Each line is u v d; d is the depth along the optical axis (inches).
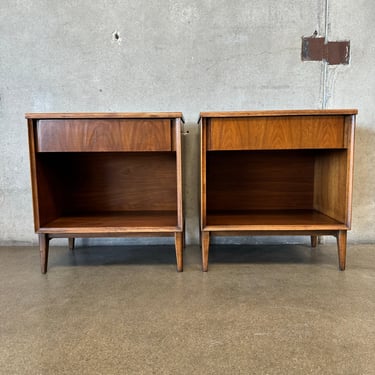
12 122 67.3
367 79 65.6
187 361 30.2
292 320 37.6
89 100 66.9
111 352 31.7
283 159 67.5
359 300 42.7
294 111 48.7
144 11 64.9
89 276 52.4
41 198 53.7
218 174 67.9
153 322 37.4
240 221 56.7
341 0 63.9
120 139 50.3
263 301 42.7
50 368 29.5
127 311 40.3
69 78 66.4
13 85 66.5
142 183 68.3
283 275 52.0
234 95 66.6
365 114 66.1
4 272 54.5
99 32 65.4
